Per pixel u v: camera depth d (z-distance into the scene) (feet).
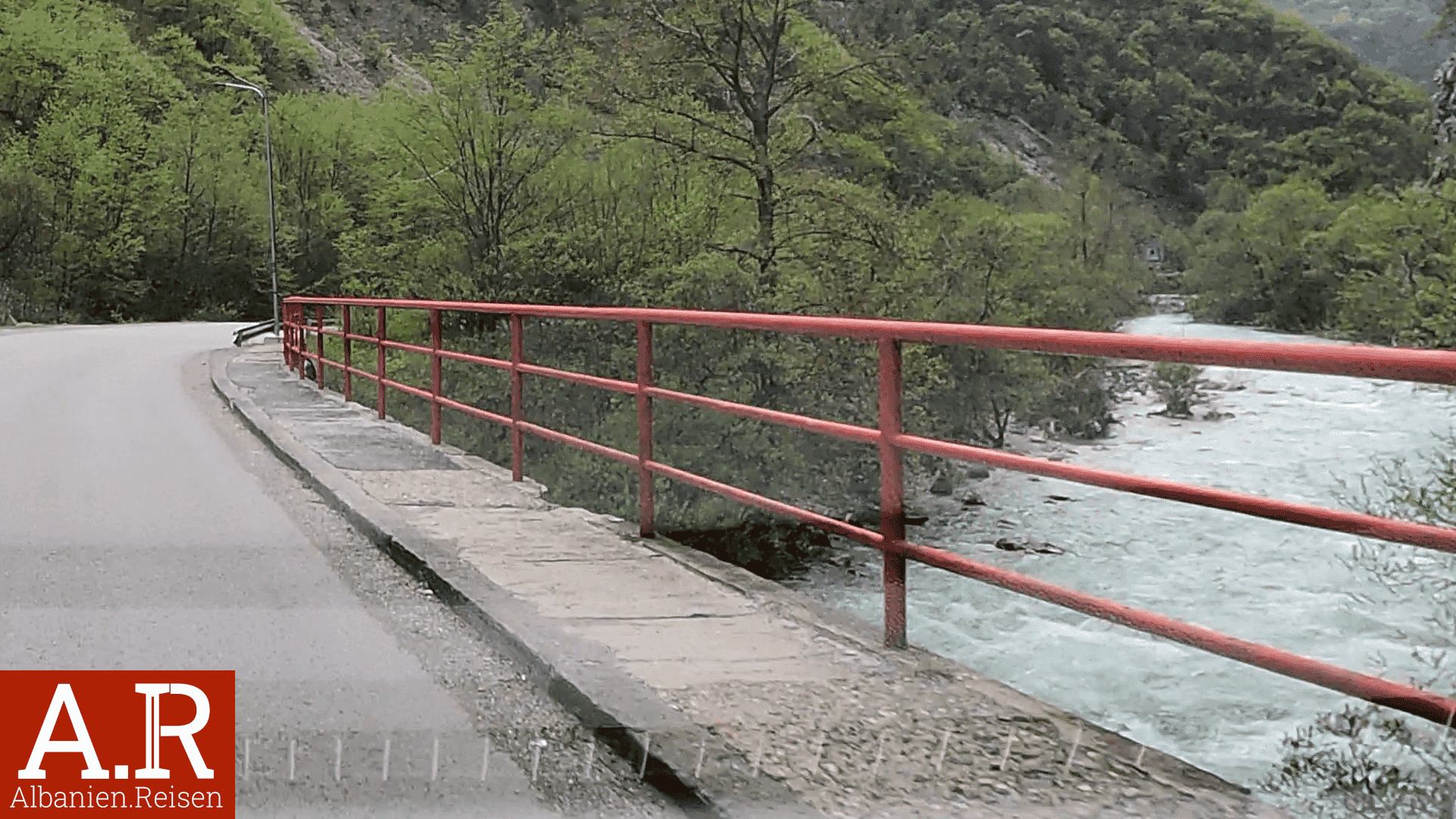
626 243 100.73
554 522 24.81
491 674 15.72
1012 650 43.65
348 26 499.51
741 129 90.07
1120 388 101.71
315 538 24.38
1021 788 11.64
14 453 37.52
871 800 11.34
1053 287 108.88
